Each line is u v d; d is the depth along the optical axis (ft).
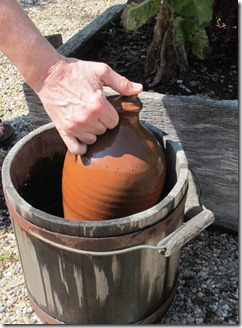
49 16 13.71
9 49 4.52
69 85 4.54
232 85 7.11
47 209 6.25
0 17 4.39
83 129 4.61
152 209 4.51
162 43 6.94
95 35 8.25
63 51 7.59
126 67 7.76
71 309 5.26
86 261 4.67
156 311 5.61
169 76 7.22
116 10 8.98
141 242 4.55
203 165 6.71
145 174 4.75
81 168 4.81
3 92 10.66
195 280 6.49
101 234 4.38
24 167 5.53
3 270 6.73
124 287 4.98
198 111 6.31
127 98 4.80
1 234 7.25
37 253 4.93
